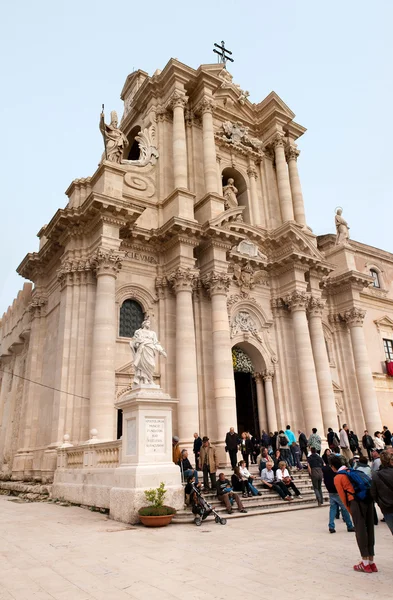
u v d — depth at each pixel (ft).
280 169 94.32
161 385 67.41
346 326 96.89
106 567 22.99
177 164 78.38
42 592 19.30
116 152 70.54
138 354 42.57
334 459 30.30
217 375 67.67
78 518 38.91
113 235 63.46
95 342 58.65
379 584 19.52
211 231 72.02
